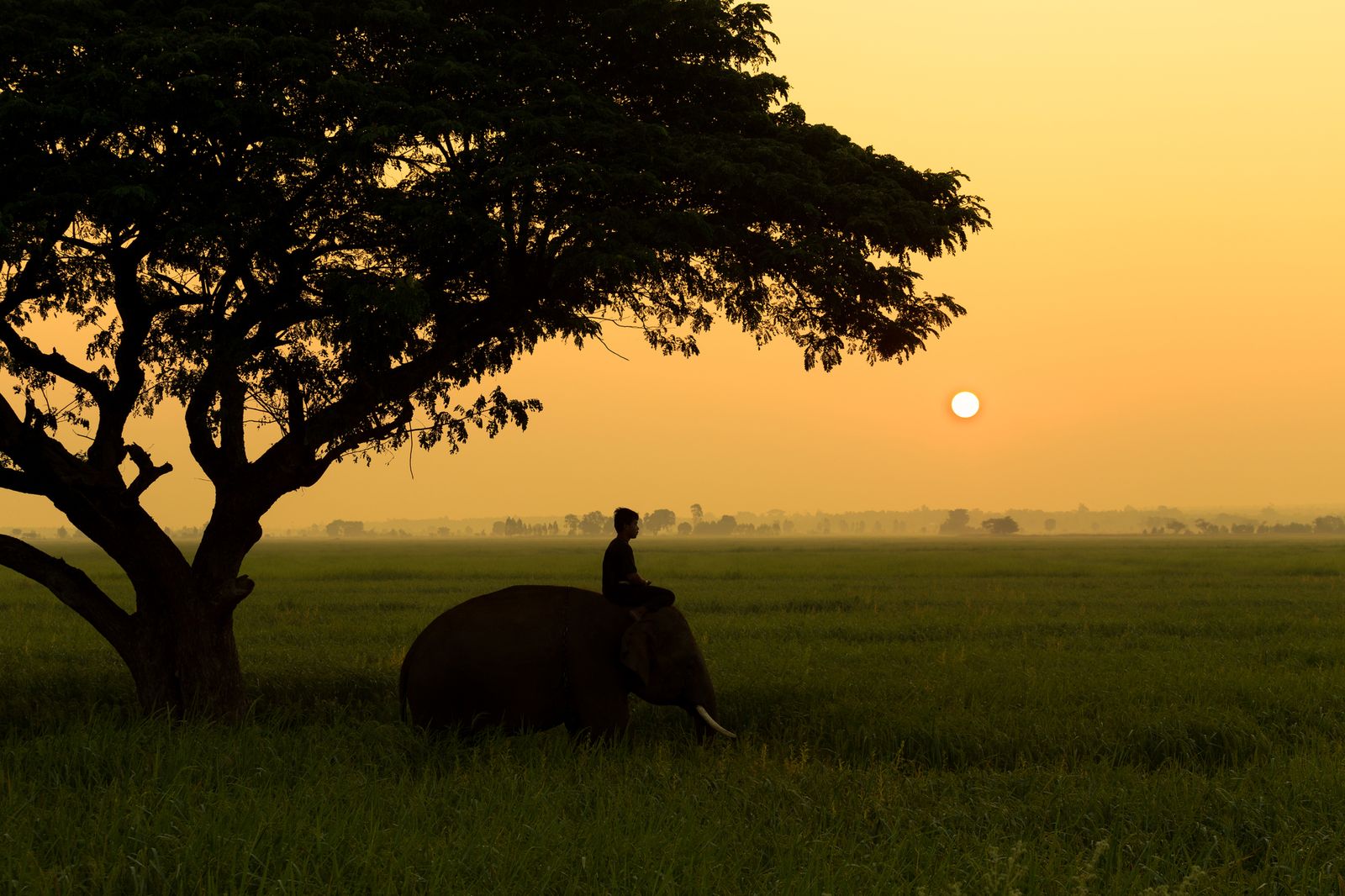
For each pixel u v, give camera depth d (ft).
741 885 25.67
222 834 27.02
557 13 51.26
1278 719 49.75
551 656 43.21
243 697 50.21
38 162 41.96
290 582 188.14
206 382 50.57
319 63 43.27
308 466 50.75
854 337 58.08
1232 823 31.53
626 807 31.09
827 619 105.70
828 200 50.37
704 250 51.13
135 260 48.85
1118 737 45.21
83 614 48.93
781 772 36.81
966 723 46.14
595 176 44.42
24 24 41.14
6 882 23.47
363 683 59.82
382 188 47.21
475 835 27.61
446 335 52.49
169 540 49.16
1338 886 26.21
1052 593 147.43
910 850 28.12
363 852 26.02
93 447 50.29
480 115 43.09
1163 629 96.37
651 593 44.96
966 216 51.65
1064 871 26.78
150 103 41.01
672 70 51.19
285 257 49.83
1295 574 210.59
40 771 34.22
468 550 558.15
